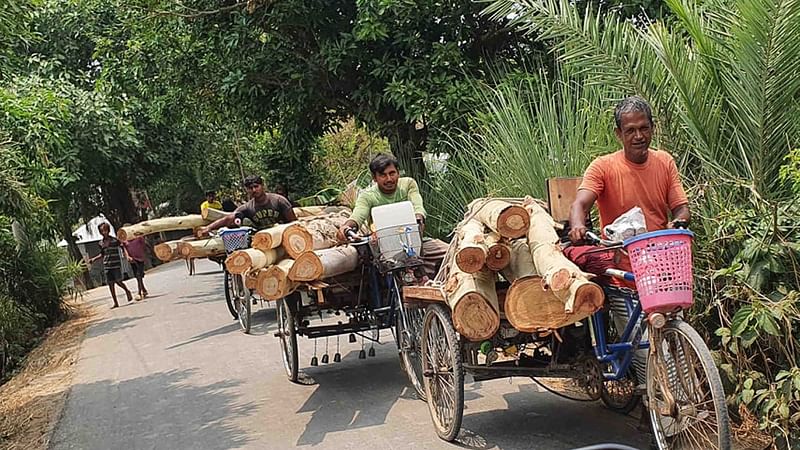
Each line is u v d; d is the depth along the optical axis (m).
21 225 13.38
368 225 6.69
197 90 13.10
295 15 10.59
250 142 26.03
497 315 4.63
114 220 25.27
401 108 10.66
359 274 6.75
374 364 7.56
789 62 4.96
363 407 6.16
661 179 4.55
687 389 3.97
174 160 23.83
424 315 5.48
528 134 7.56
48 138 11.91
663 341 4.07
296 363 7.04
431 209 9.83
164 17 12.31
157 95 14.62
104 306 15.61
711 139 5.45
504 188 7.69
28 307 13.76
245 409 6.46
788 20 4.84
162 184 27.70
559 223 5.04
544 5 6.60
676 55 5.58
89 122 18.66
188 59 12.74
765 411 4.26
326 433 5.61
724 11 5.45
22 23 7.53
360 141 17.66
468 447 5.00
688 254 3.80
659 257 3.78
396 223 6.11
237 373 7.80
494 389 6.25
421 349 5.59
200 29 11.91
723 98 5.51
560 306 4.33
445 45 9.85
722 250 4.84
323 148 16.83
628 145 4.46
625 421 5.20
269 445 5.48
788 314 4.32
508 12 6.83
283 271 6.07
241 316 10.11
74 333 12.55
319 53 10.79
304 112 11.88
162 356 9.21
